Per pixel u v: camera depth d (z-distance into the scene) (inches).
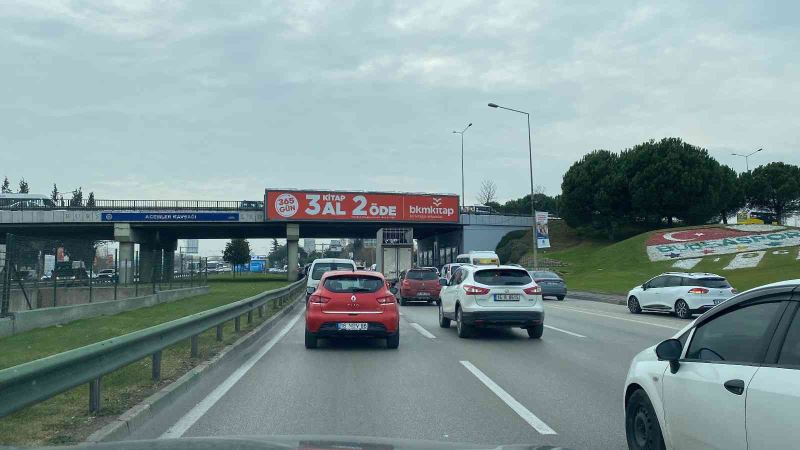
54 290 808.3
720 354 187.8
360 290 549.0
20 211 1994.3
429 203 2395.4
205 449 137.7
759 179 3614.7
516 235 2768.2
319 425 284.4
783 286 175.0
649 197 2839.6
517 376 416.2
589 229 3275.1
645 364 224.4
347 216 2273.6
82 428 257.0
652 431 215.2
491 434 271.1
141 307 987.3
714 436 177.0
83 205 2134.6
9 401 201.3
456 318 661.3
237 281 2410.2
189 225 2180.1
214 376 411.5
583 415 306.7
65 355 237.8
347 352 532.4
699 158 2849.4
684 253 2347.4
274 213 2196.1
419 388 374.3
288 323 813.2
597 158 3132.4
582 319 868.6
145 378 369.4
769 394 157.6
